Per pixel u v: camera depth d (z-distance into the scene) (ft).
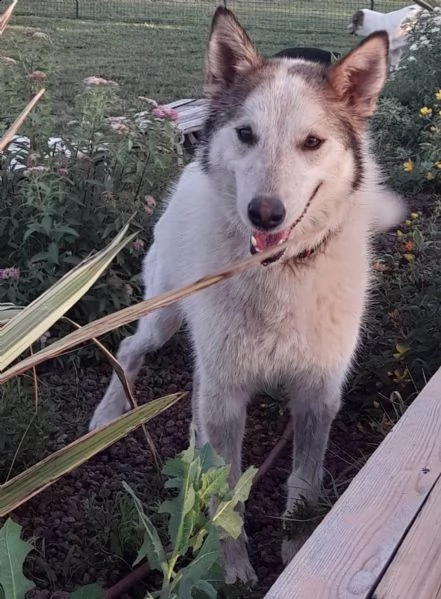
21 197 4.00
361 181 2.70
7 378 1.45
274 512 3.03
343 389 3.46
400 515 1.59
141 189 4.17
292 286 2.57
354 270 2.67
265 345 2.67
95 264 1.70
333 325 2.66
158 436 3.45
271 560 2.79
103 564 2.64
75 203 3.98
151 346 3.56
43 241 3.99
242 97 2.58
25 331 1.59
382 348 3.70
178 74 10.66
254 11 16.42
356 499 1.65
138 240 3.91
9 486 1.58
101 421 3.46
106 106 4.30
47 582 2.58
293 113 2.45
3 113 4.17
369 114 2.67
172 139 4.28
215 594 1.58
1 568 1.52
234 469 2.83
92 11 15.87
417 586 1.40
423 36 7.60
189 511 1.63
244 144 2.50
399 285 3.93
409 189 5.89
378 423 3.19
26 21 14.21
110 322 1.45
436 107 6.75
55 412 3.36
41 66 4.57
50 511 2.94
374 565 1.45
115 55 11.80
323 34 13.88
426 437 1.88
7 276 3.63
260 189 2.33
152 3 17.21
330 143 2.49
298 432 2.93
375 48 2.55
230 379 2.75
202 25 14.90
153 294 3.45
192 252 2.89
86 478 3.13
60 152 4.15
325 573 1.43
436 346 3.49
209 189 2.71
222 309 2.64
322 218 2.56
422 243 4.45
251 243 2.49
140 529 2.58
